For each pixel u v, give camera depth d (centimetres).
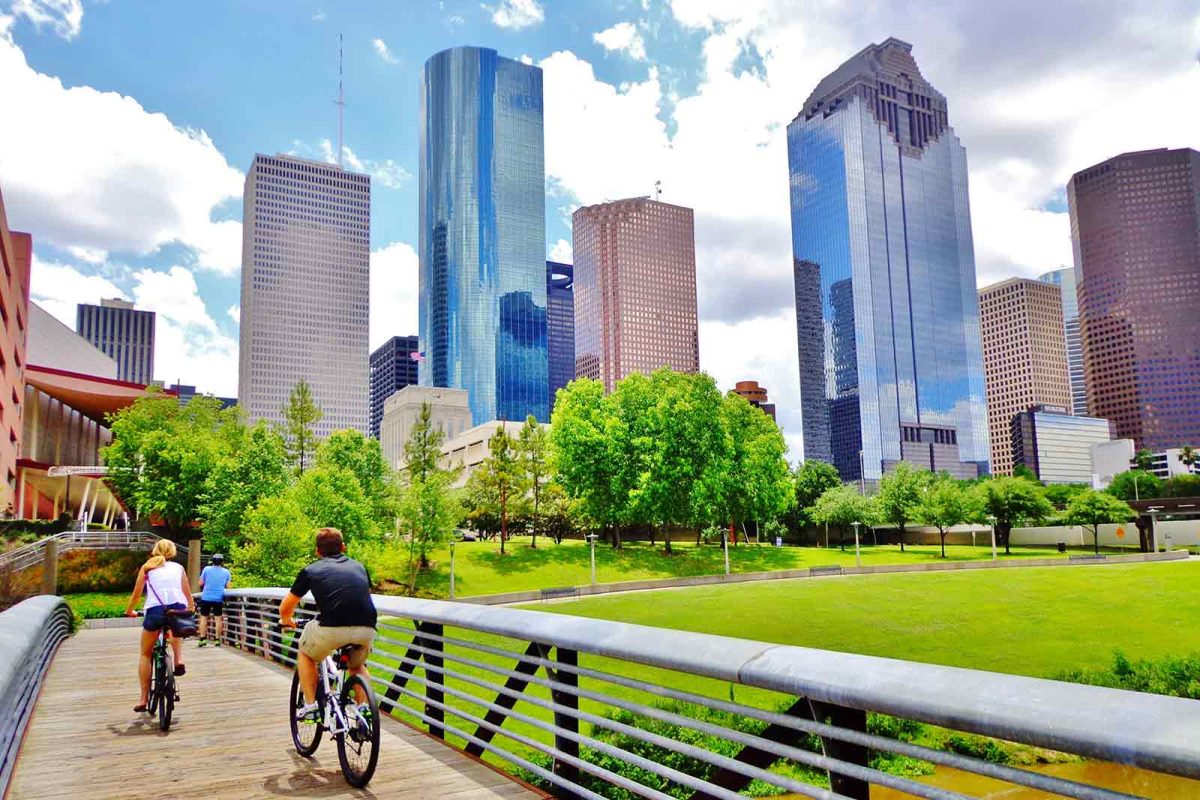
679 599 5300
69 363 10106
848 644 4188
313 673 679
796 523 10844
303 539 3944
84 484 7875
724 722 1580
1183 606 5112
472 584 6050
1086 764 1784
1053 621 4750
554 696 565
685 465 7088
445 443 12962
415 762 692
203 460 5494
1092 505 9519
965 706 253
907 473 9631
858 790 316
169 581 902
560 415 7488
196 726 884
